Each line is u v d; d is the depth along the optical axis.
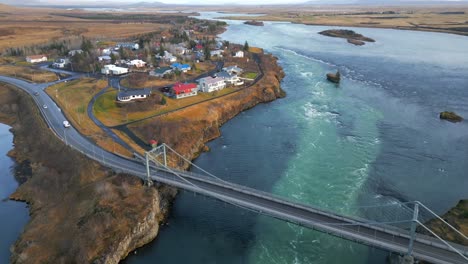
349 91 124.81
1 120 104.88
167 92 112.75
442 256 43.31
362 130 91.75
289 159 77.00
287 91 125.81
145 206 55.91
